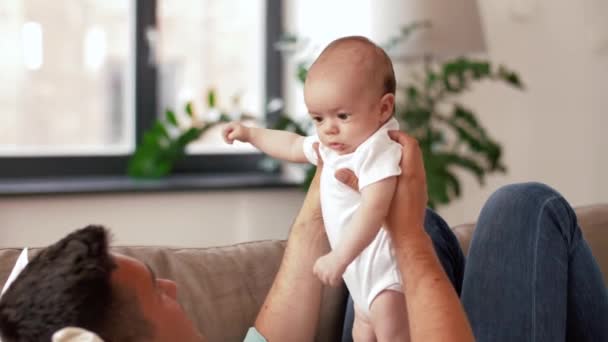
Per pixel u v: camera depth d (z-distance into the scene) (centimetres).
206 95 358
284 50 356
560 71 384
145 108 346
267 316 144
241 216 339
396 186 123
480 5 362
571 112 389
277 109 362
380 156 123
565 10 381
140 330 101
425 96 325
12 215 305
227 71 360
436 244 166
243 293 156
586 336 157
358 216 122
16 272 125
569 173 393
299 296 143
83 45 336
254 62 363
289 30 363
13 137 330
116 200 319
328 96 122
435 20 295
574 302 157
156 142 331
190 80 354
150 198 323
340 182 128
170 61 350
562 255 152
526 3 371
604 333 157
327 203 132
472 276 155
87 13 335
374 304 134
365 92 122
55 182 325
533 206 154
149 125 347
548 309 149
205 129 324
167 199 326
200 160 357
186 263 156
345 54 123
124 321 99
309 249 144
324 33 345
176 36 350
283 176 359
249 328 153
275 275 161
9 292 97
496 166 329
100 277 97
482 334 151
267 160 342
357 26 325
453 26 296
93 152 342
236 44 360
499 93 373
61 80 334
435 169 303
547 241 151
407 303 123
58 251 99
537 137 383
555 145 388
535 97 380
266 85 364
